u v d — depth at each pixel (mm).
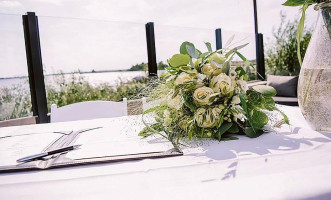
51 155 683
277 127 859
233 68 763
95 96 4707
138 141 798
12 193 466
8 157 707
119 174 529
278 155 579
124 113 1639
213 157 599
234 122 768
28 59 2807
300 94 737
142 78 4918
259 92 735
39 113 2814
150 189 445
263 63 6238
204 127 724
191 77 721
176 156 628
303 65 727
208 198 391
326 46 656
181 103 730
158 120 812
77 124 1240
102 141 827
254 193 395
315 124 738
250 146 669
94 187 472
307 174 455
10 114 3482
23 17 2752
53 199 436
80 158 639
